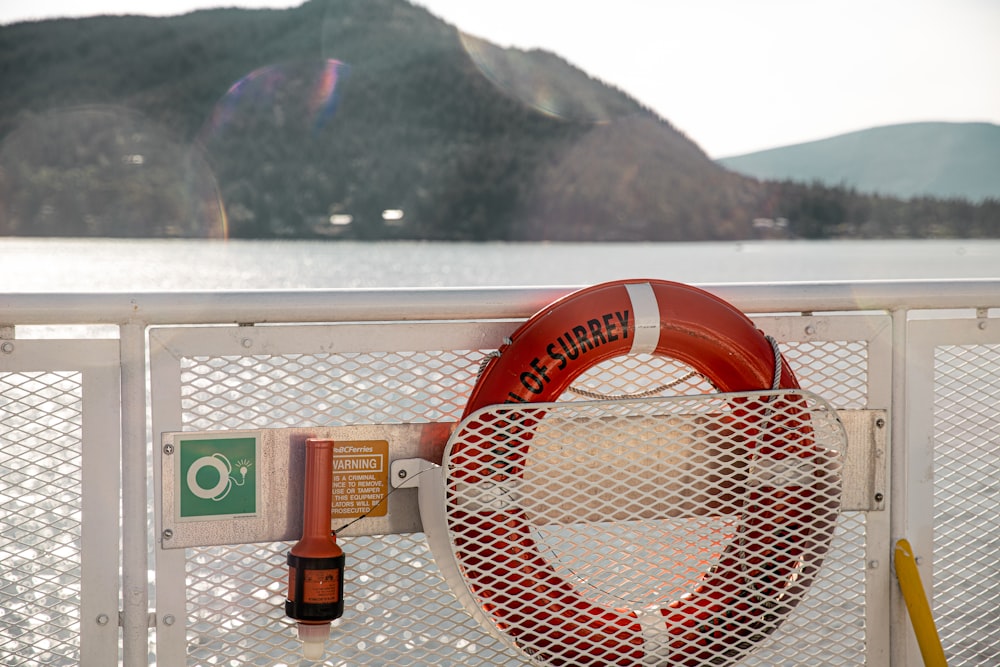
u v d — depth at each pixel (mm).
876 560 1922
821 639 1912
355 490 1736
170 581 1697
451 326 1780
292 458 1724
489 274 73438
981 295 1916
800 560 1803
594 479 1739
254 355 1705
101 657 1693
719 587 1782
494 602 1708
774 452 1776
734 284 1865
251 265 91062
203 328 1685
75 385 1668
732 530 1797
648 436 1751
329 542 1647
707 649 1766
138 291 1668
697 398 1705
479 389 1740
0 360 1636
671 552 1774
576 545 1735
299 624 1631
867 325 1915
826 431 1844
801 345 1899
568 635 1720
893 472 1925
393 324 1756
